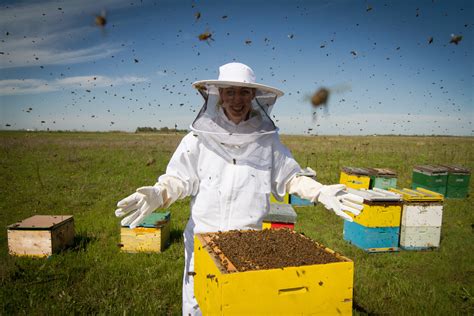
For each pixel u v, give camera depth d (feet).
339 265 5.84
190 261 8.34
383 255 17.90
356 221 19.30
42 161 54.65
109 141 112.57
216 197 8.02
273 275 5.49
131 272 14.70
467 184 33.09
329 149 84.17
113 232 20.48
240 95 7.87
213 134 7.90
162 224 17.61
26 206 26.99
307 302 5.71
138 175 42.39
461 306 12.50
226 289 5.27
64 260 15.76
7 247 17.53
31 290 12.61
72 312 11.12
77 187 34.53
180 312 11.76
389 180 30.42
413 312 11.98
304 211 27.14
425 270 15.94
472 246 19.35
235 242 6.78
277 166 8.73
